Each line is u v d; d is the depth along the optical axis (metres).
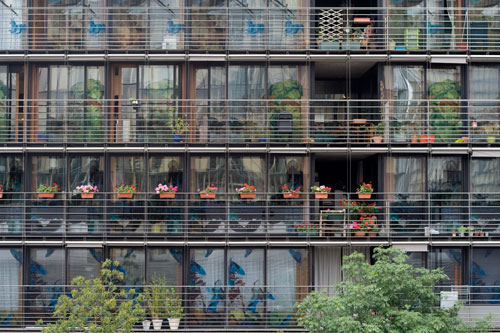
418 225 18.11
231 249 17.98
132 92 18.61
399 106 18.53
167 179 18.33
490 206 18.33
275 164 18.31
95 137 18.47
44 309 17.89
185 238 17.78
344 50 18.20
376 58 18.27
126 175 18.33
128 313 14.64
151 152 18.19
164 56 18.23
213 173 18.33
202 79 18.62
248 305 17.86
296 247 17.98
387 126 18.36
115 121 18.53
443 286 17.98
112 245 17.84
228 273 17.94
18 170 18.47
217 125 18.48
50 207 18.17
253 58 18.33
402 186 18.28
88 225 18.09
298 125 18.47
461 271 18.05
